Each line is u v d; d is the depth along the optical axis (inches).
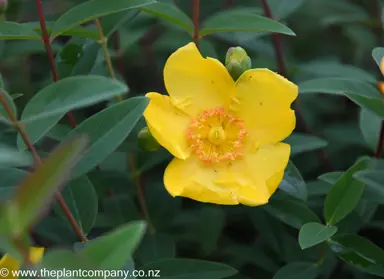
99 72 16.1
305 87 14.4
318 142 15.1
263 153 13.6
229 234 17.1
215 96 13.9
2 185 12.3
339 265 15.3
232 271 13.4
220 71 13.6
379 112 13.8
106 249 10.5
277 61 17.2
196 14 14.8
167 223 15.9
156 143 13.7
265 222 15.8
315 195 15.3
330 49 20.0
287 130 13.5
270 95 13.5
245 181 13.5
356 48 19.6
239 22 14.5
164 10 14.7
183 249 16.4
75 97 11.8
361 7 20.2
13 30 13.9
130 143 14.3
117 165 15.6
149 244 15.1
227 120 13.8
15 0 17.2
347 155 17.5
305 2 19.5
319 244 15.2
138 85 19.1
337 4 19.1
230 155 13.6
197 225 16.5
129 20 16.1
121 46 16.8
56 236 15.0
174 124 13.7
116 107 12.4
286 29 14.3
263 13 17.6
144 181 17.0
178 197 16.2
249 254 15.9
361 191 13.4
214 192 13.3
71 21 13.6
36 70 18.7
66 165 9.9
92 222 13.4
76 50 15.2
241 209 16.4
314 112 18.4
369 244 13.6
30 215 9.8
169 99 13.6
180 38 18.3
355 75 16.5
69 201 13.4
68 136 12.3
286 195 14.4
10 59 18.5
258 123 13.7
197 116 13.8
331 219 13.5
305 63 17.8
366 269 13.5
